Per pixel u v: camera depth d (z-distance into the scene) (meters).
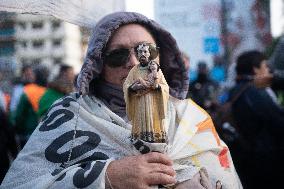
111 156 1.89
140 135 1.67
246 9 7.05
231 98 3.99
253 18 7.27
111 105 2.03
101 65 2.01
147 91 1.66
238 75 4.09
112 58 1.99
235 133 3.95
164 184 1.73
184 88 2.20
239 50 7.38
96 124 1.95
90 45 2.02
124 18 2.00
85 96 2.03
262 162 3.91
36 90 4.99
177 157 1.98
